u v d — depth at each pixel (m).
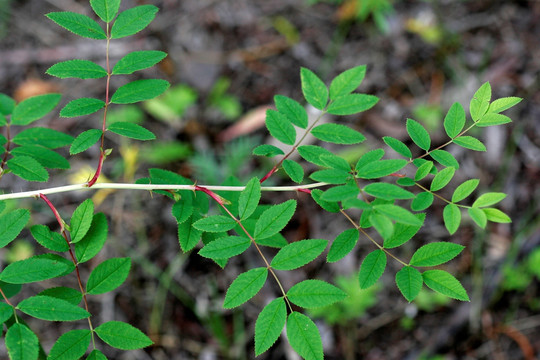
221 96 1.12
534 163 1.04
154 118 1.07
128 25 0.52
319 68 1.19
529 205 0.99
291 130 0.53
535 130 1.08
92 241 0.53
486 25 1.24
